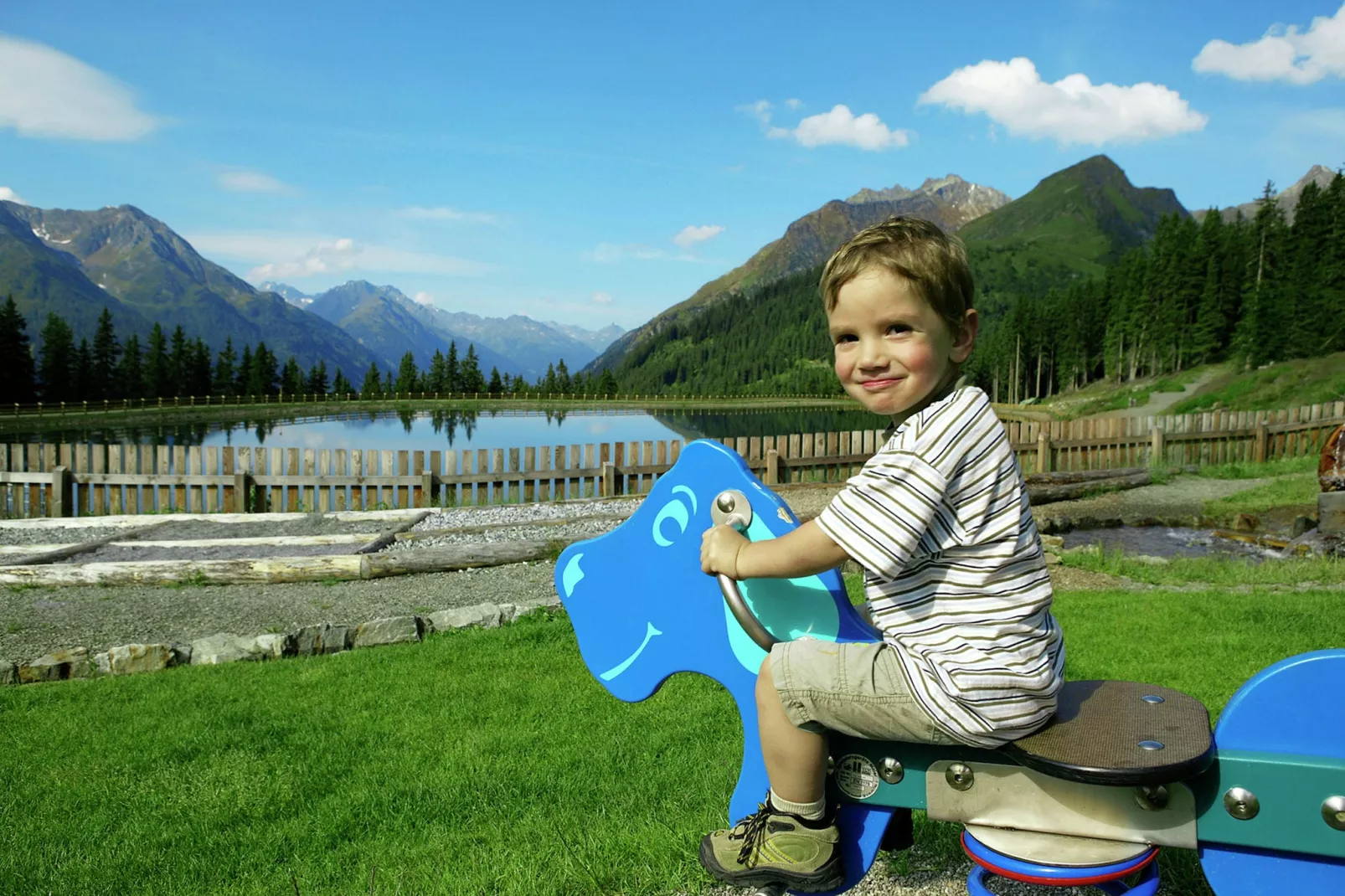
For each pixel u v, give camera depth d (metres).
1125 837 1.50
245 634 6.25
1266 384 51.53
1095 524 11.91
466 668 5.28
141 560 8.76
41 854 3.11
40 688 5.19
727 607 1.89
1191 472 16.23
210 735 4.26
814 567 1.58
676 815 3.07
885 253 1.58
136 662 5.58
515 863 2.75
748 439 14.12
